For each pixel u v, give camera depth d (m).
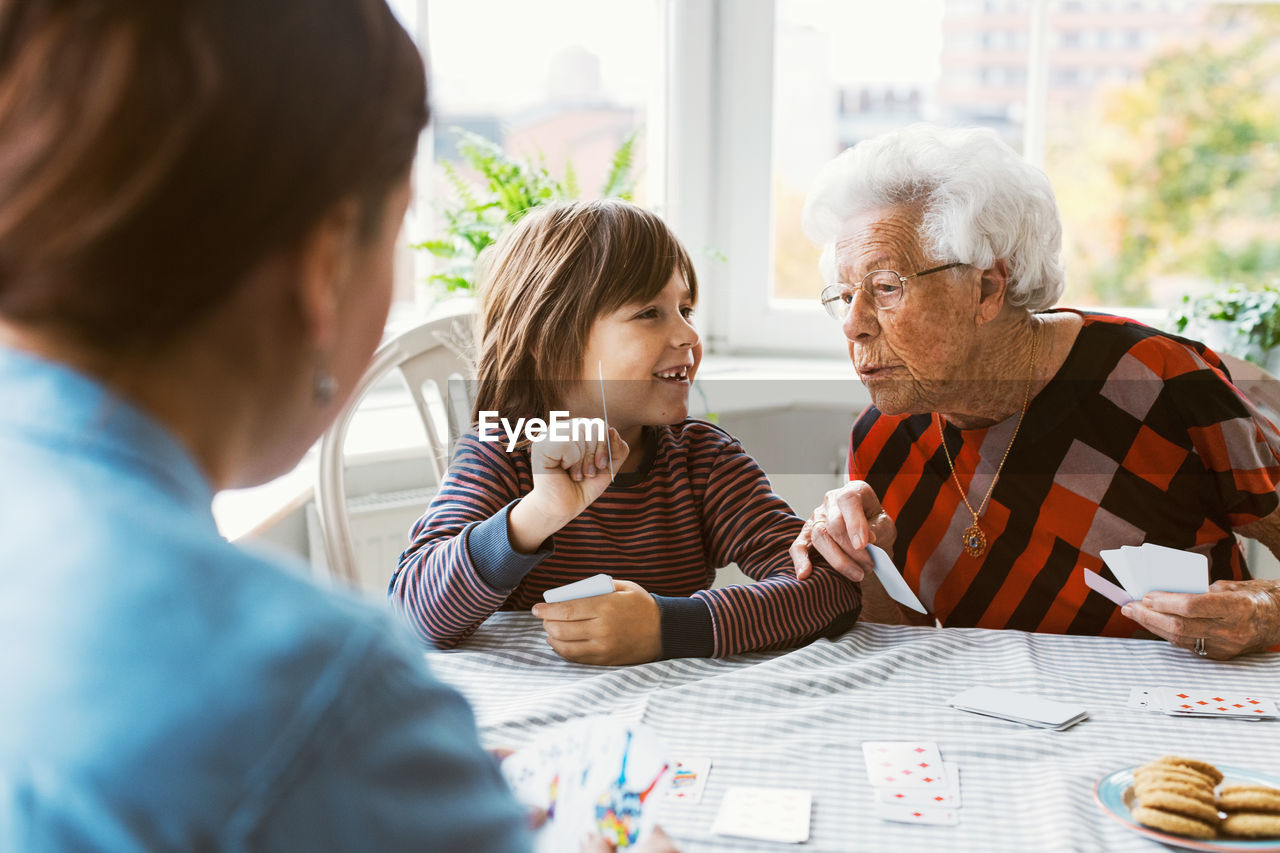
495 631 1.20
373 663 0.35
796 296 2.73
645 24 2.53
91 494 0.33
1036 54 2.53
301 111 0.35
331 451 1.45
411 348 1.65
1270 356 2.10
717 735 0.91
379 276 0.42
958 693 1.00
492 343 1.34
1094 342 1.34
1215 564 1.31
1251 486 1.27
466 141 2.19
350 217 0.39
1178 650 1.12
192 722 0.31
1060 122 2.56
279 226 0.35
